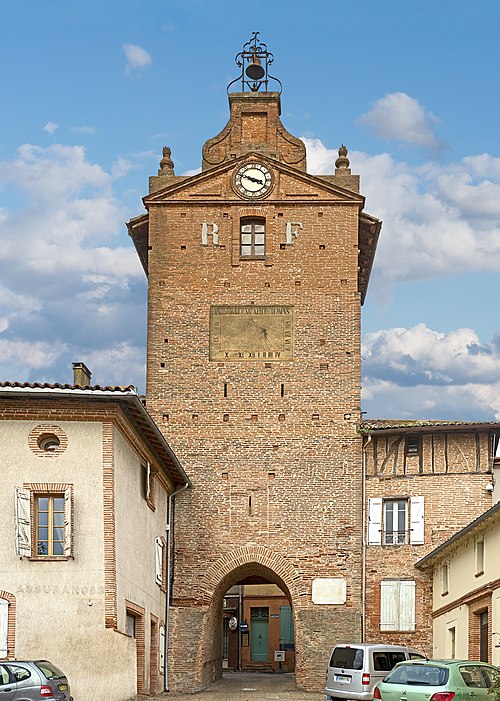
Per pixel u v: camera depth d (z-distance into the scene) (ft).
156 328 136.26
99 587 90.22
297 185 139.13
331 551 130.00
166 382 134.82
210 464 132.77
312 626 127.75
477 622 107.04
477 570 106.83
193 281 137.39
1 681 74.74
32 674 75.31
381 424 138.21
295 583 129.49
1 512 90.43
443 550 118.32
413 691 74.18
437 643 123.65
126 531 100.01
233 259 137.59
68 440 92.53
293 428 133.18
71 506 90.89
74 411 92.94
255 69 144.77
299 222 138.41
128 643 92.02
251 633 205.05
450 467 130.62
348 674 100.83
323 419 133.28
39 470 91.61
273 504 131.34
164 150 142.72
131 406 95.71
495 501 128.88
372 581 129.80
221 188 139.44
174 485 131.54
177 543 130.82
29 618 88.79
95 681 88.43
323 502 131.34
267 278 137.08
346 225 138.10
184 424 133.80
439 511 129.70
